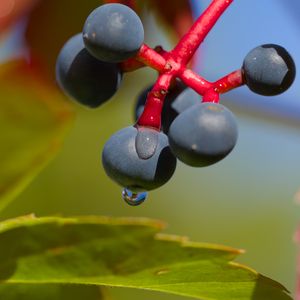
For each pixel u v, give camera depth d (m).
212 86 0.14
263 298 0.14
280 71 0.14
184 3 0.18
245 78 0.14
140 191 0.14
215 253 0.13
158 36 0.19
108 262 0.13
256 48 0.14
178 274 0.13
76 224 0.13
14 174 0.13
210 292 0.14
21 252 0.13
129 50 0.14
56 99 0.13
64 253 0.13
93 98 0.15
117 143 0.14
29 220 0.13
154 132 0.14
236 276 0.14
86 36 0.14
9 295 0.15
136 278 0.13
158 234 0.13
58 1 0.18
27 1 0.17
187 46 0.14
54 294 0.15
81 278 0.13
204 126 0.13
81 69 0.15
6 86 0.13
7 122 0.13
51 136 0.13
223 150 0.13
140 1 0.18
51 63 0.18
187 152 0.13
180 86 0.15
